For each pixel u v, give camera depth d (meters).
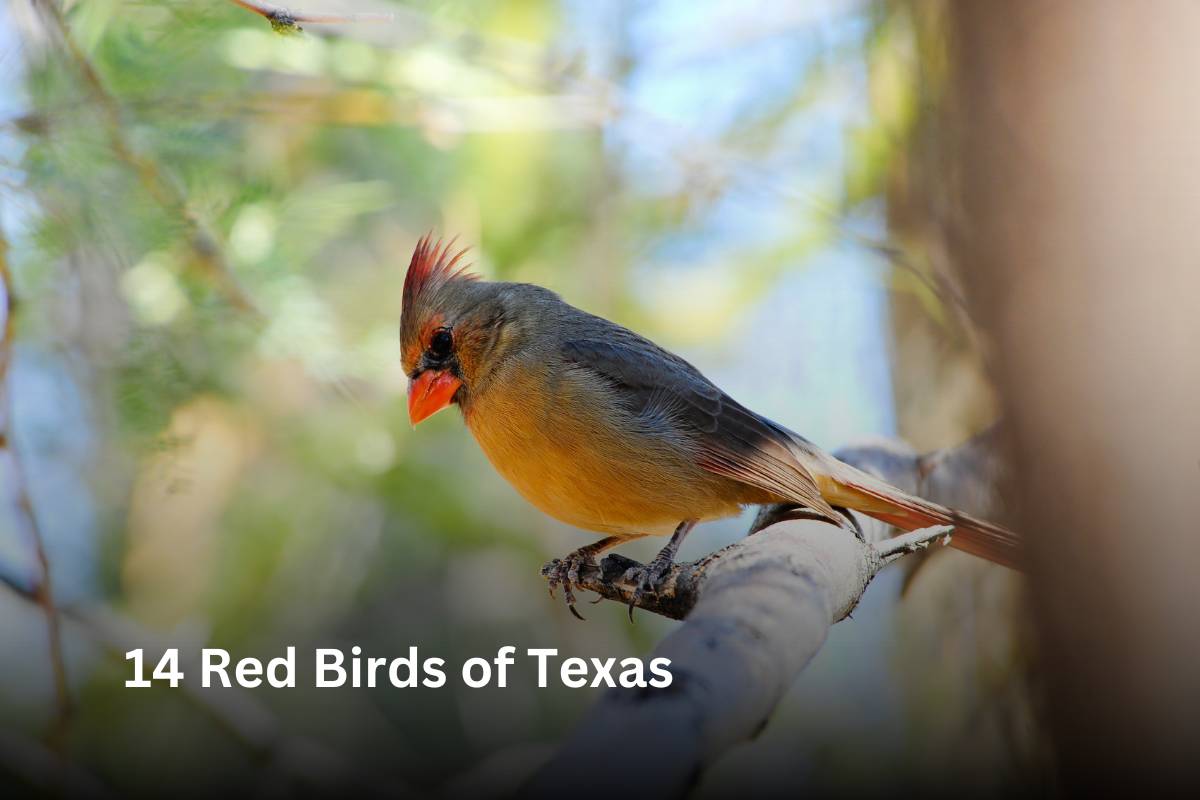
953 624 5.02
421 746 6.66
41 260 4.62
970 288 2.69
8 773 5.37
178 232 4.39
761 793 6.02
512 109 5.39
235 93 4.76
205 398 5.06
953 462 4.59
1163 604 2.45
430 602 6.85
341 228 5.66
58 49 4.18
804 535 3.29
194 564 6.59
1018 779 3.75
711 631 2.40
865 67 5.75
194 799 6.44
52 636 4.00
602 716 2.08
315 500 6.57
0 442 3.97
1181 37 2.38
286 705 6.62
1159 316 2.40
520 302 4.33
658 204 6.86
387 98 5.20
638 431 4.04
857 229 5.52
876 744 5.98
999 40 2.56
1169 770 2.46
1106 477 2.46
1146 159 2.39
